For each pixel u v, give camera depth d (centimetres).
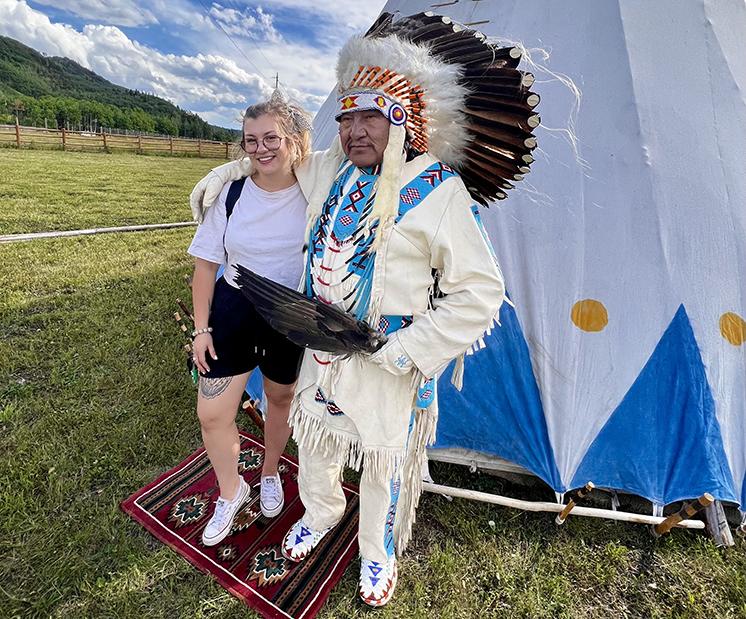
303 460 218
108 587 216
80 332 432
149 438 307
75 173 1453
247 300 198
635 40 289
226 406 208
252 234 190
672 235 260
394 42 151
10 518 242
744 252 261
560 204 272
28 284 541
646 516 248
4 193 1044
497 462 276
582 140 279
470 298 157
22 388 346
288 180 190
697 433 246
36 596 210
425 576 231
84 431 307
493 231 275
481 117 160
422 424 198
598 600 224
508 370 263
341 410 182
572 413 251
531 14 312
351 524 255
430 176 159
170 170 1791
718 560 243
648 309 255
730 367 254
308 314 165
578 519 262
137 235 789
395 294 164
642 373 252
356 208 167
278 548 240
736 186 268
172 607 211
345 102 156
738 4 309
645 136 271
